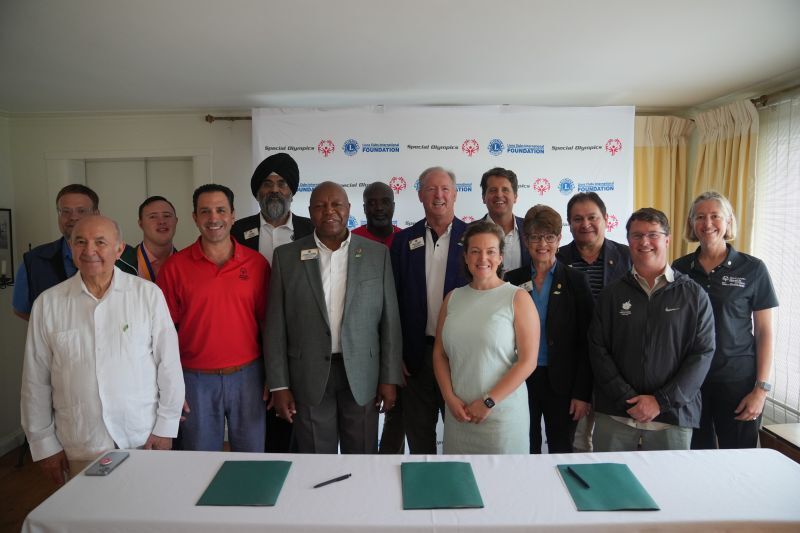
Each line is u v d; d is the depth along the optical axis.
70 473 1.62
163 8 1.89
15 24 2.03
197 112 3.49
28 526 1.09
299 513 1.12
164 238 2.45
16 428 3.48
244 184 3.54
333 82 2.84
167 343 1.71
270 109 3.21
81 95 3.05
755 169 2.96
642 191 3.52
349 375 1.93
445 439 1.77
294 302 1.97
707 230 2.06
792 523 1.08
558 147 3.29
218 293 1.95
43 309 1.59
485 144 3.28
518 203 3.32
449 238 2.23
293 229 2.57
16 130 3.56
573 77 2.78
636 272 1.81
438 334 1.87
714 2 1.87
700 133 3.35
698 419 1.73
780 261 2.86
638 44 2.28
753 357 2.08
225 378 1.96
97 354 1.57
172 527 1.09
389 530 1.08
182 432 1.96
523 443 1.68
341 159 3.25
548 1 1.85
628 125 3.29
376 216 2.61
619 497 1.16
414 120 3.26
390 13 1.94
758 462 1.34
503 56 2.43
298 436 2.02
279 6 1.88
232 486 1.22
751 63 2.55
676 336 1.71
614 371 1.78
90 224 1.56
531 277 2.07
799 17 2.00
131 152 3.56
